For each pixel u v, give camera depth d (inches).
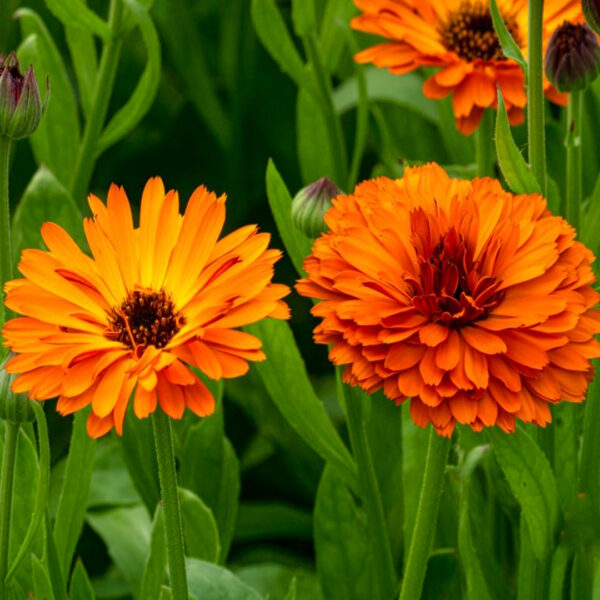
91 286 31.0
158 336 31.1
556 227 31.2
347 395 35.3
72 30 40.1
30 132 32.4
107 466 40.3
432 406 30.5
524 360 30.5
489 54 38.7
